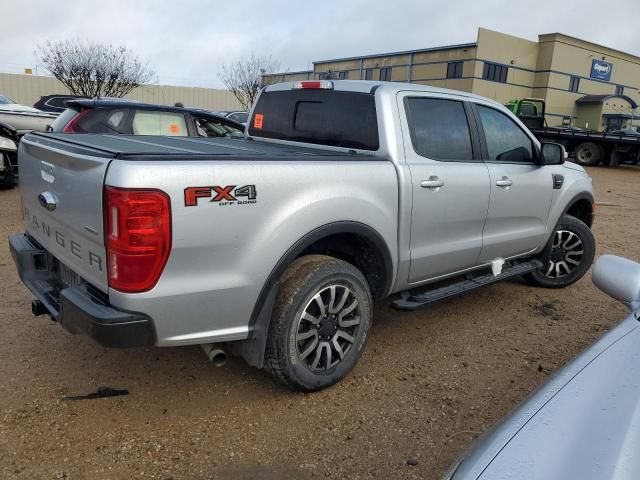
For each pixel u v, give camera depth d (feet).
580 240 17.89
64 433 9.34
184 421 9.87
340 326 10.84
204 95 120.06
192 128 26.22
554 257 17.90
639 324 7.71
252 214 9.06
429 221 12.32
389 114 11.84
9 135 31.01
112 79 94.53
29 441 9.08
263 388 11.09
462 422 10.19
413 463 8.96
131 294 8.13
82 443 9.11
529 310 16.30
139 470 8.54
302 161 9.89
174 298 8.45
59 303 9.46
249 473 8.59
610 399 5.83
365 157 11.25
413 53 149.28
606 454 4.96
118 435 9.37
